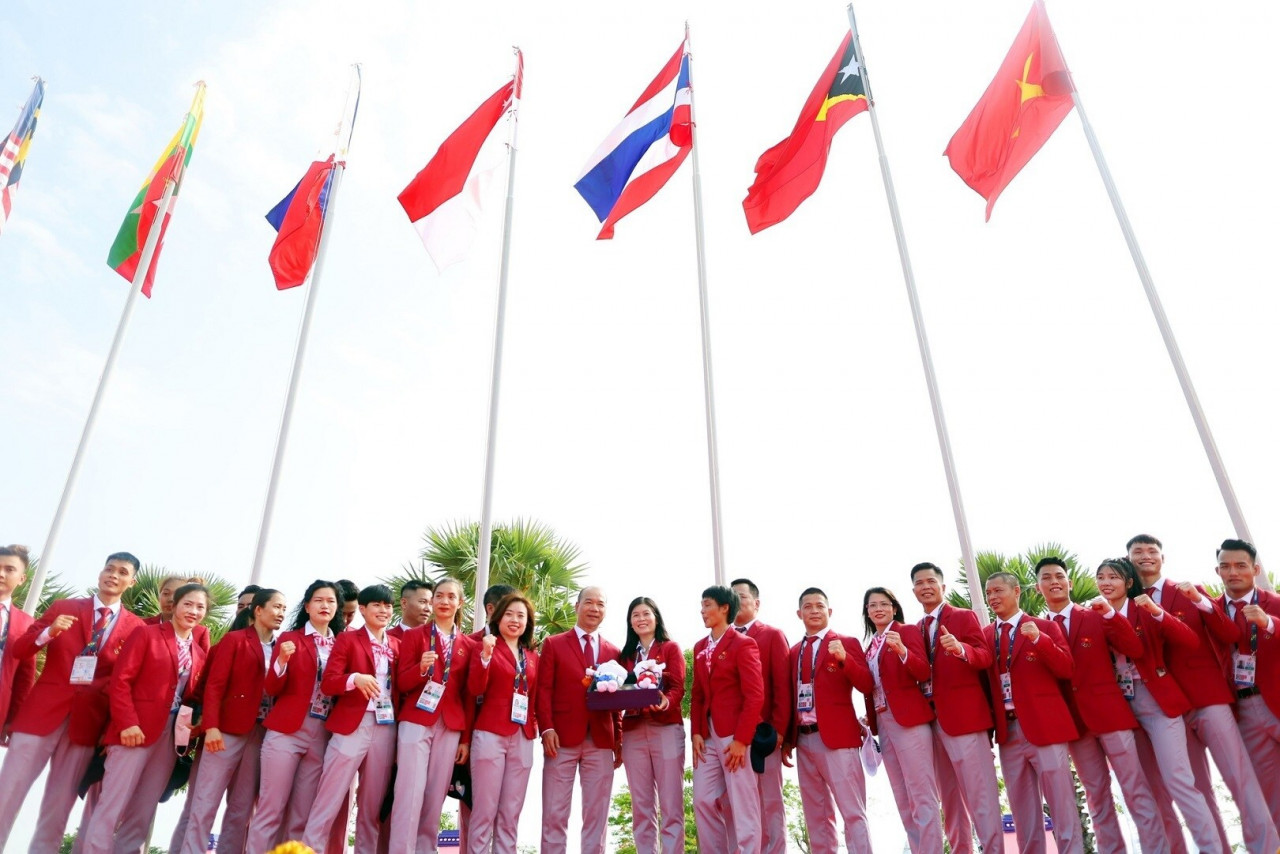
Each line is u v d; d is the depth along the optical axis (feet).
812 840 24.54
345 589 26.35
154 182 42.60
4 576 23.40
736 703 23.99
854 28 39.52
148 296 40.34
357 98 42.80
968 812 22.81
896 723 23.58
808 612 25.38
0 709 22.71
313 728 23.32
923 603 24.75
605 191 39.11
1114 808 22.71
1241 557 22.93
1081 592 43.52
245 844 22.82
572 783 24.62
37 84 43.96
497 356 36.01
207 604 24.94
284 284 40.22
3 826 21.88
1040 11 36.17
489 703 23.90
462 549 49.62
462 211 38.70
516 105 40.68
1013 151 35.19
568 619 48.47
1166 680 22.38
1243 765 21.47
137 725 22.45
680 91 39.68
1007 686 23.20
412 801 22.29
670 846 23.70
